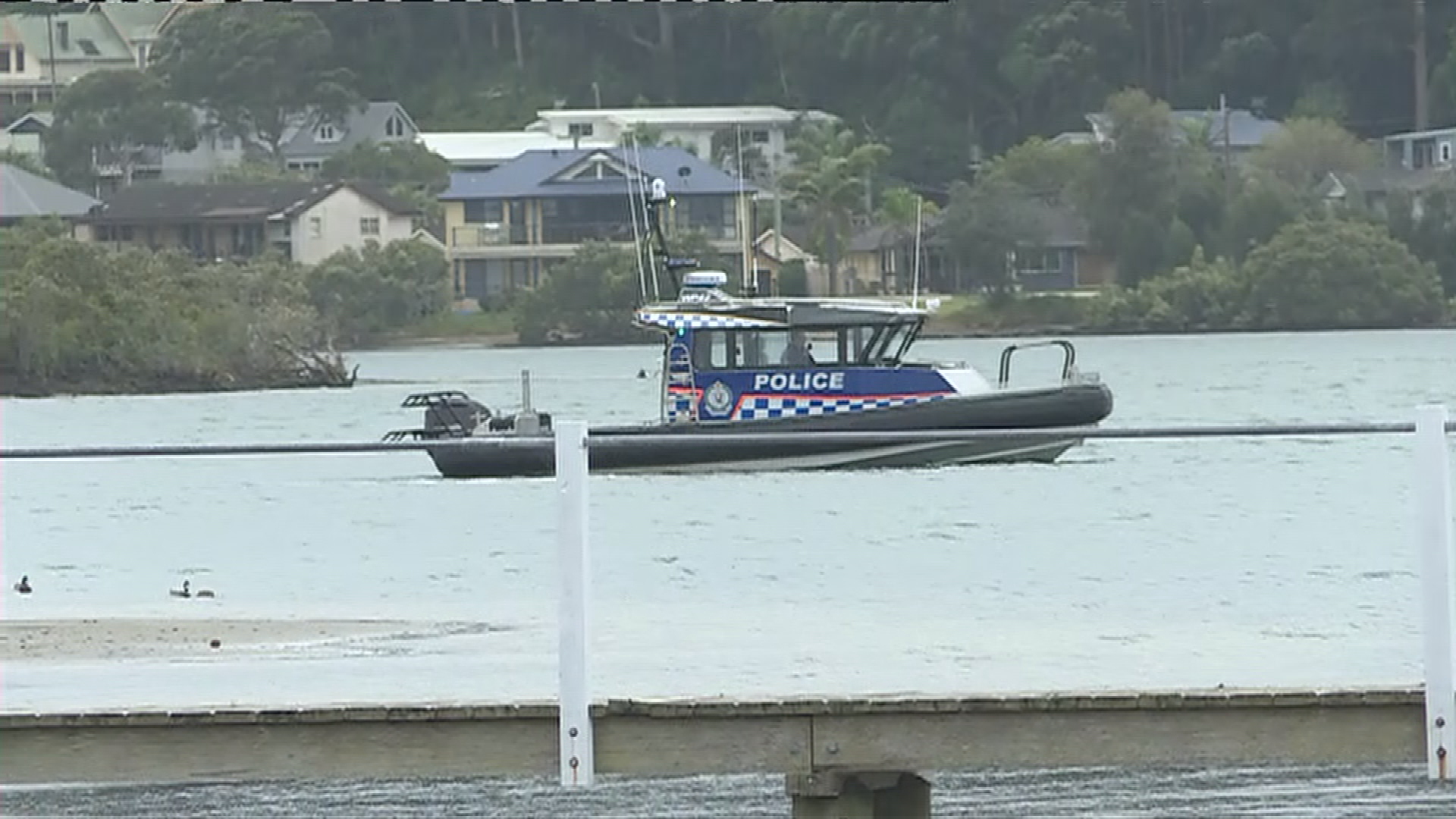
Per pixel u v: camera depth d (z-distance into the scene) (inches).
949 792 2508.6
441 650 3695.9
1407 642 3772.1
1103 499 6082.7
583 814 2474.2
